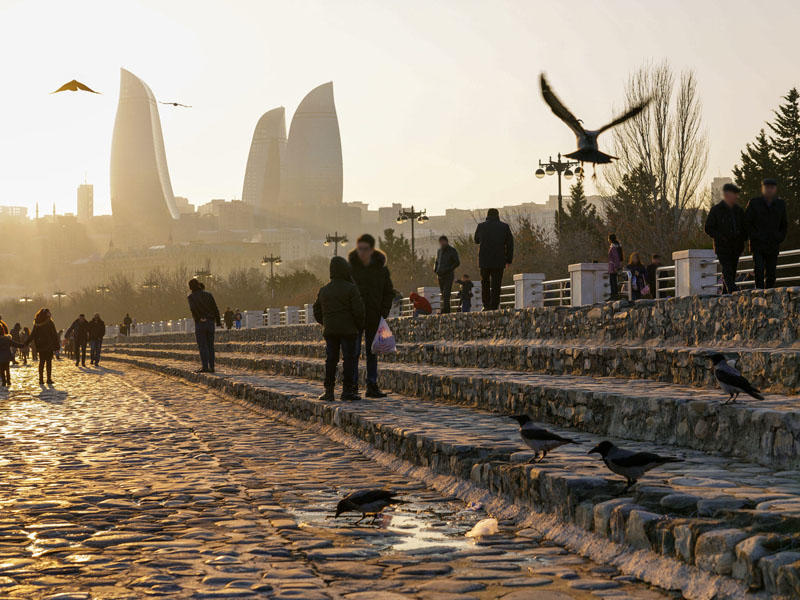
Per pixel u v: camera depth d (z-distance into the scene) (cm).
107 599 425
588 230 5534
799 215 5291
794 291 1100
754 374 989
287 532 597
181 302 16938
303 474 880
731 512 467
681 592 440
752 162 6444
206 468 920
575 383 1141
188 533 590
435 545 558
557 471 621
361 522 636
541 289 2342
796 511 456
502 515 654
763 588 397
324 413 1310
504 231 2114
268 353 3881
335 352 1412
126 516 652
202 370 2623
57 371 3853
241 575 473
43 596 431
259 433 1303
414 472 862
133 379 3061
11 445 1142
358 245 1448
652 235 4475
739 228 1386
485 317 2081
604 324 1597
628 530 504
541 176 4559
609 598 432
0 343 2659
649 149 4725
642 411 858
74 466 938
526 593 440
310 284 11631
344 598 429
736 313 1227
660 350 1162
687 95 4694
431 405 1319
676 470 641
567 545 552
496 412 1198
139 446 1128
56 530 595
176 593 437
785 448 653
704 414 762
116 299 19262
